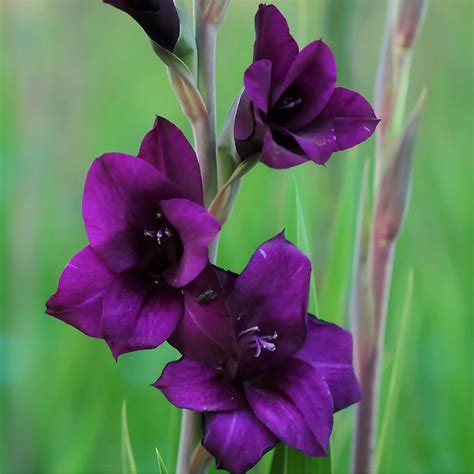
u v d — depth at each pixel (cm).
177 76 50
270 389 49
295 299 49
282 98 50
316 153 48
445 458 71
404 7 57
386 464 59
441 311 76
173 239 49
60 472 67
